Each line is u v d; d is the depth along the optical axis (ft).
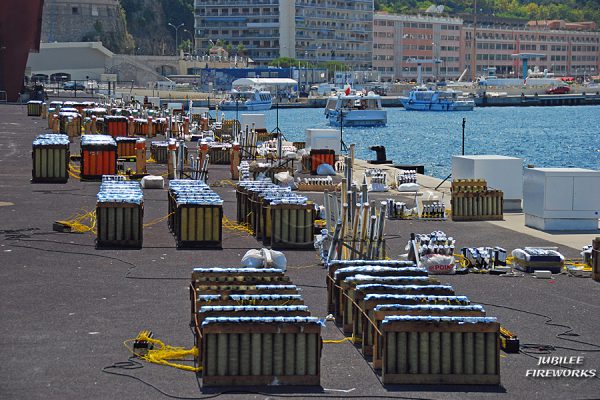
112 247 113.50
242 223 132.57
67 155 177.88
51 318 80.84
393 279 78.79
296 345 65.51
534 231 129.90
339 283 81.00
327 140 222.07
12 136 290.35
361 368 69.51
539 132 635.66
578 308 88.79
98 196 115.55
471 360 66.33
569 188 129.90
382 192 170.40
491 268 104.99
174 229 124.16
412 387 65.67
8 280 95.30
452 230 131.03
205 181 180.45
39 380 65.16
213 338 64.95
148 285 94.12
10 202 150.41
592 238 124.57
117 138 225.76
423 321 66.03
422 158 425.69
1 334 75.77
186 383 65.31
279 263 101.96
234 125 305.12
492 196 139.74
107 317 81.51
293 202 115.75
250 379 65.16
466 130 637.30
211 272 81.41
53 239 117.91
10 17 497.46
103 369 67.67
